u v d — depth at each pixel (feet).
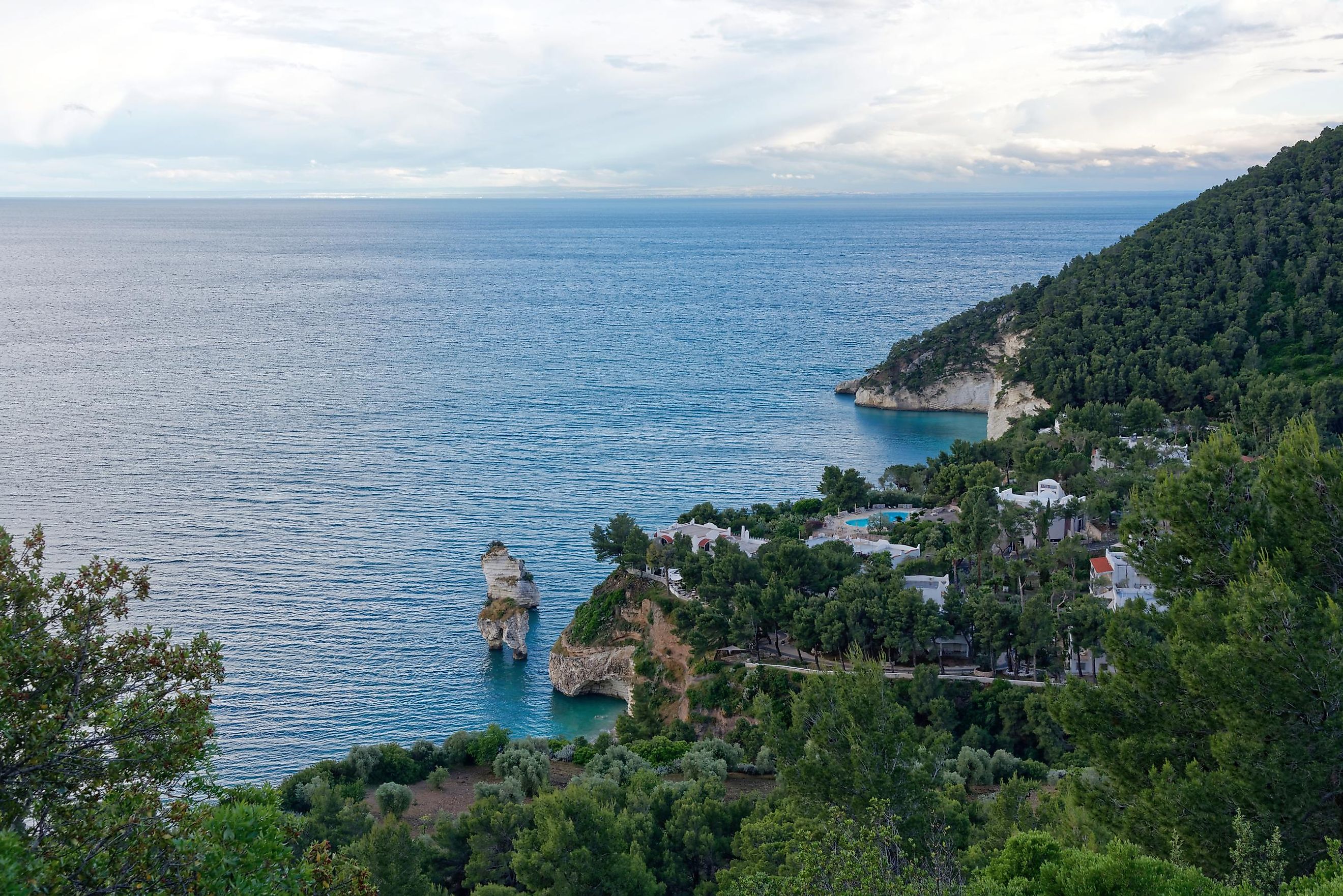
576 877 161.58
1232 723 112.27
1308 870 104.78
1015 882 101.24
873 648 299.79
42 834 70.85
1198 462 136.67
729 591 318.24
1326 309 552.82
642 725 299.38
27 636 73.10
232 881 68.69
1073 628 280.10
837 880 105.50
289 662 338.34
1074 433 482.69
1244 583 119.24
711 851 177.58
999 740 261.44
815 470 568.00
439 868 187.93
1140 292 632.79
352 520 470.80
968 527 335.06
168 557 418.31
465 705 323.78
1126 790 122.21
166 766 75.15
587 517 481.46
